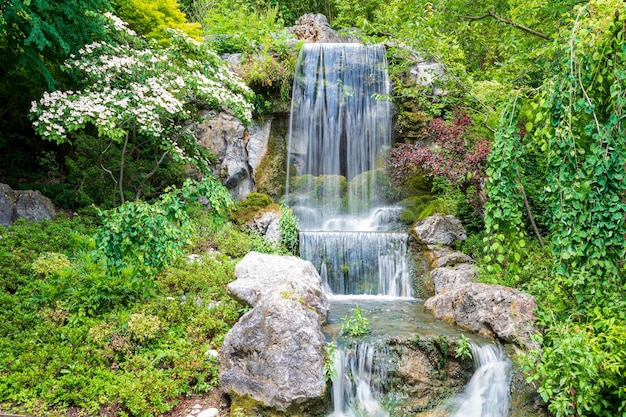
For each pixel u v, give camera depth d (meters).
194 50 8.91
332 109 12.12
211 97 8.51
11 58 8.72
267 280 6.10
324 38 14.26
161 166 10.99
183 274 6.98
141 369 5.16
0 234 7.14
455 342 5.45
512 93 5.43
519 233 5.12
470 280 7.53
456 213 9.78
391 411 5.11
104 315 5.70
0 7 7.15
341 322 6.31
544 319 5.12
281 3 18.09
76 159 10.49
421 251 8.70
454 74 8.59
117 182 9.45
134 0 11.41
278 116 12.03
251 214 9.98
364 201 11.52
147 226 5.55
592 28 4.23
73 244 7.25
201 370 5.33
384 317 6.66
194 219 9.29
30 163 10.23
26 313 5.68
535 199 8.86
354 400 5.18
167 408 4.78
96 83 8.17
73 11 7.80
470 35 9.41
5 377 4.72
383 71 11.99
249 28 13.16
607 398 4.23
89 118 7.14
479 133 8.70
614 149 4.06
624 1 4.34
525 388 5.00
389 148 11.86
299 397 4.70
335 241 8.82
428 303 7.21
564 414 4.23
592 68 4.33
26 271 6.42
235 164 10.99
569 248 4.28
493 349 5.38
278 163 11.66
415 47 8.58
